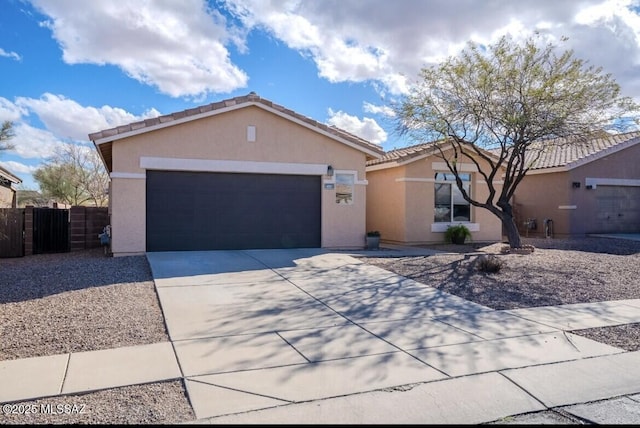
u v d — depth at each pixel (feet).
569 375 17.58
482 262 38.83
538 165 74.13
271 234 49.08
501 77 45.60
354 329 22.99
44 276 34.63
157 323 23.39
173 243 45.62
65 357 18.47
